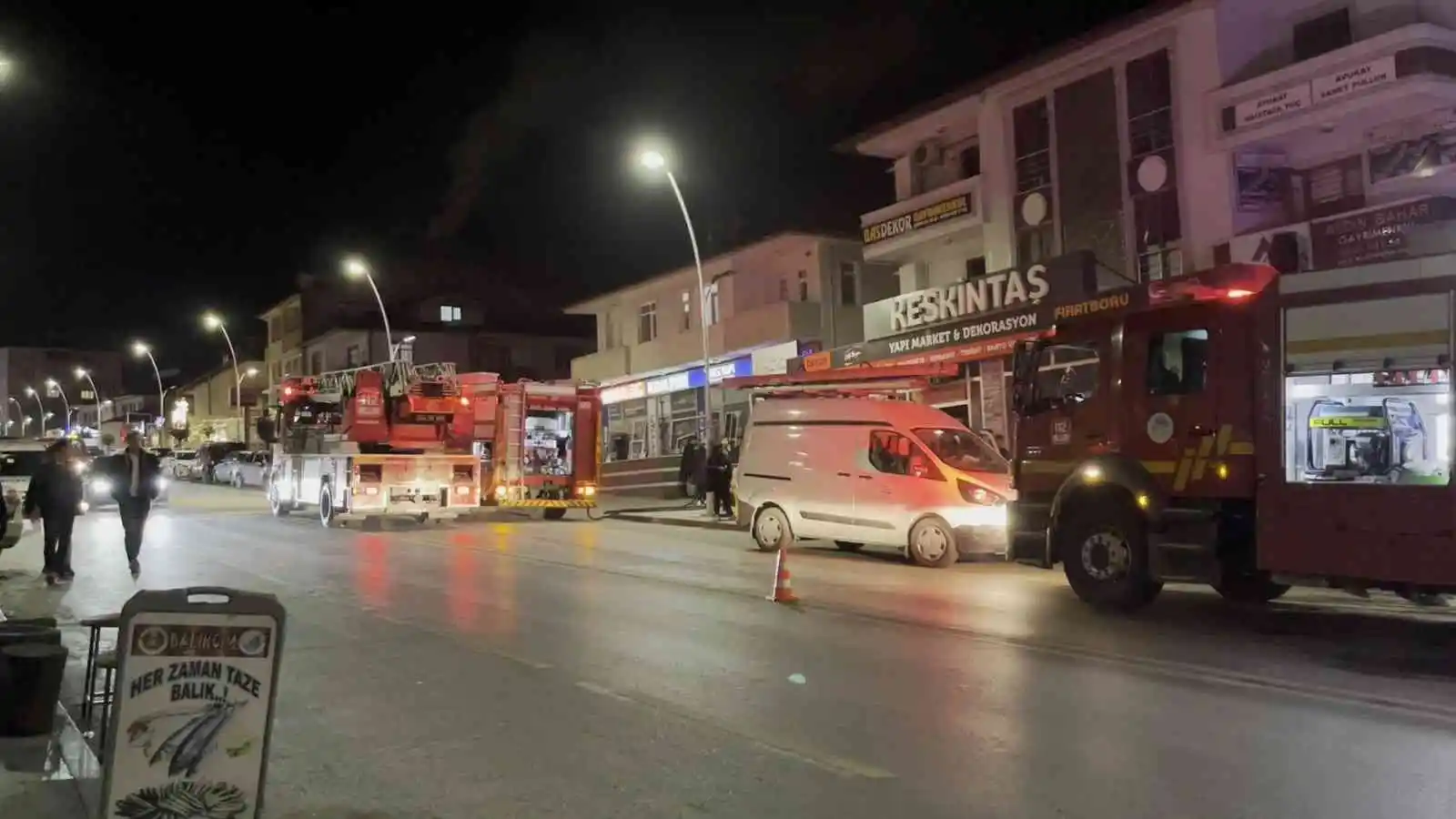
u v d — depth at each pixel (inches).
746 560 651.5
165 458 2209.6
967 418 986.7
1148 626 412.5
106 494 1200.2
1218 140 804.6
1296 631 404.5
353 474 891.4
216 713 169.3
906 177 1147.3
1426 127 729.6
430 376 973.2
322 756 244.4
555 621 423.2
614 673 327.3
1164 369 432.8
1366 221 719.7
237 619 170.9
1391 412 363.9
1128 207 881.5
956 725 268.1
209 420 3388.3
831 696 297.9
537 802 213.5
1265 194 806.5
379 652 360.5
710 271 1464.1
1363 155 762.2
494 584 532.7
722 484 959.0
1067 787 220.5
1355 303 373.7
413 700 295.6
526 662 345.1
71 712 290.2
